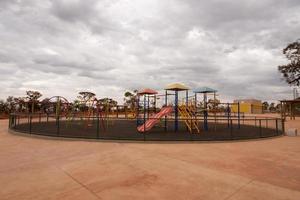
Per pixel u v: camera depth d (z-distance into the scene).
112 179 4.28
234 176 4.54
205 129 14.81
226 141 9.21
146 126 12.71
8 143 8.52
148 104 20.06
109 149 7.30
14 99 32.28
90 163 5.50
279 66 29.86
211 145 8.45
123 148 7.51
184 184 4.02
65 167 5.13
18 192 3.58
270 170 5.03
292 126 19.27
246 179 4.35
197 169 5.02
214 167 5.22
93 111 18.36
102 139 8.99
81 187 3.83
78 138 9.22
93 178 4.33
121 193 3.56
